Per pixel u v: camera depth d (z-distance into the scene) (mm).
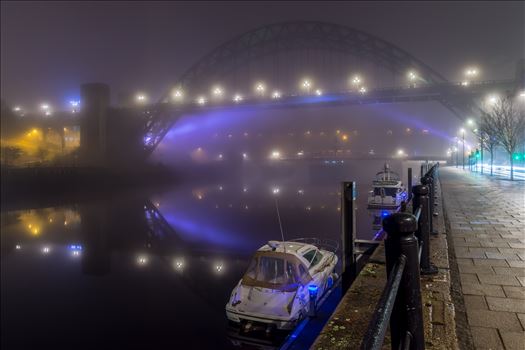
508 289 4219
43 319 18312
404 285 2008
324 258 12594
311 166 101438
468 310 3662
